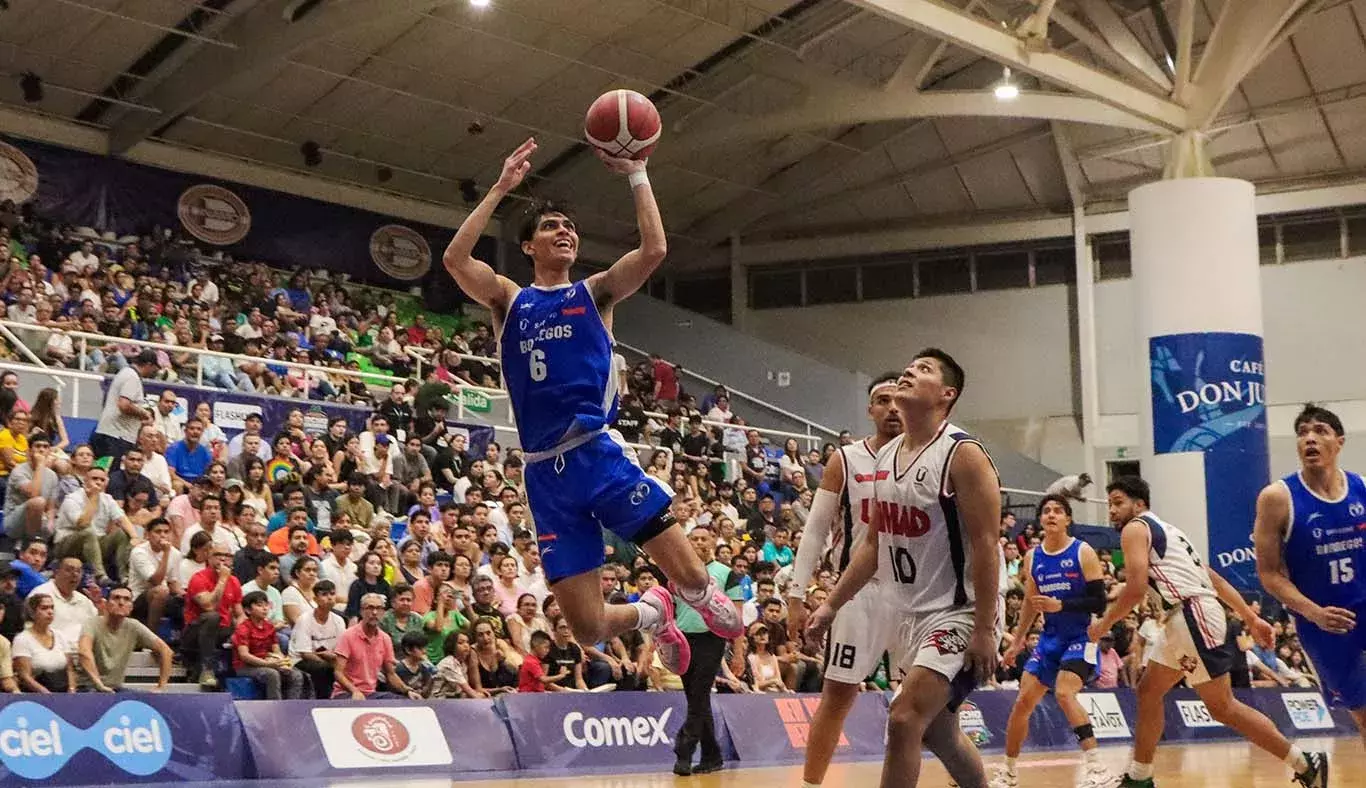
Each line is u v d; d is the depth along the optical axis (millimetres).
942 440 5145
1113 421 27828
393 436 16531
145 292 19578
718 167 27500
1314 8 21297
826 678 5926
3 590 9836
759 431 23328
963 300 29375
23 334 16812
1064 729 15047
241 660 10359
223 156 24641
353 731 10148
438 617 11609
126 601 9938
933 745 5316
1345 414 26500
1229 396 20156
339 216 25906
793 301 30719
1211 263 20406
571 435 5266
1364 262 26703
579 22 22062
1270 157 26703
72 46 21125
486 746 10742
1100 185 27859
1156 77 21422
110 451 13586
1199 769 11172
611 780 9688
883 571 5344
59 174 22516
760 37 23031
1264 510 5777
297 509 11953
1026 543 20359
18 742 8555
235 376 17578
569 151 26641
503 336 5383
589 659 12258
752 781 9602
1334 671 5695
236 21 20828
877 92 23109
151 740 9180
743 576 13992
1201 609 7738
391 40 21766
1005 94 22125
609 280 5355
